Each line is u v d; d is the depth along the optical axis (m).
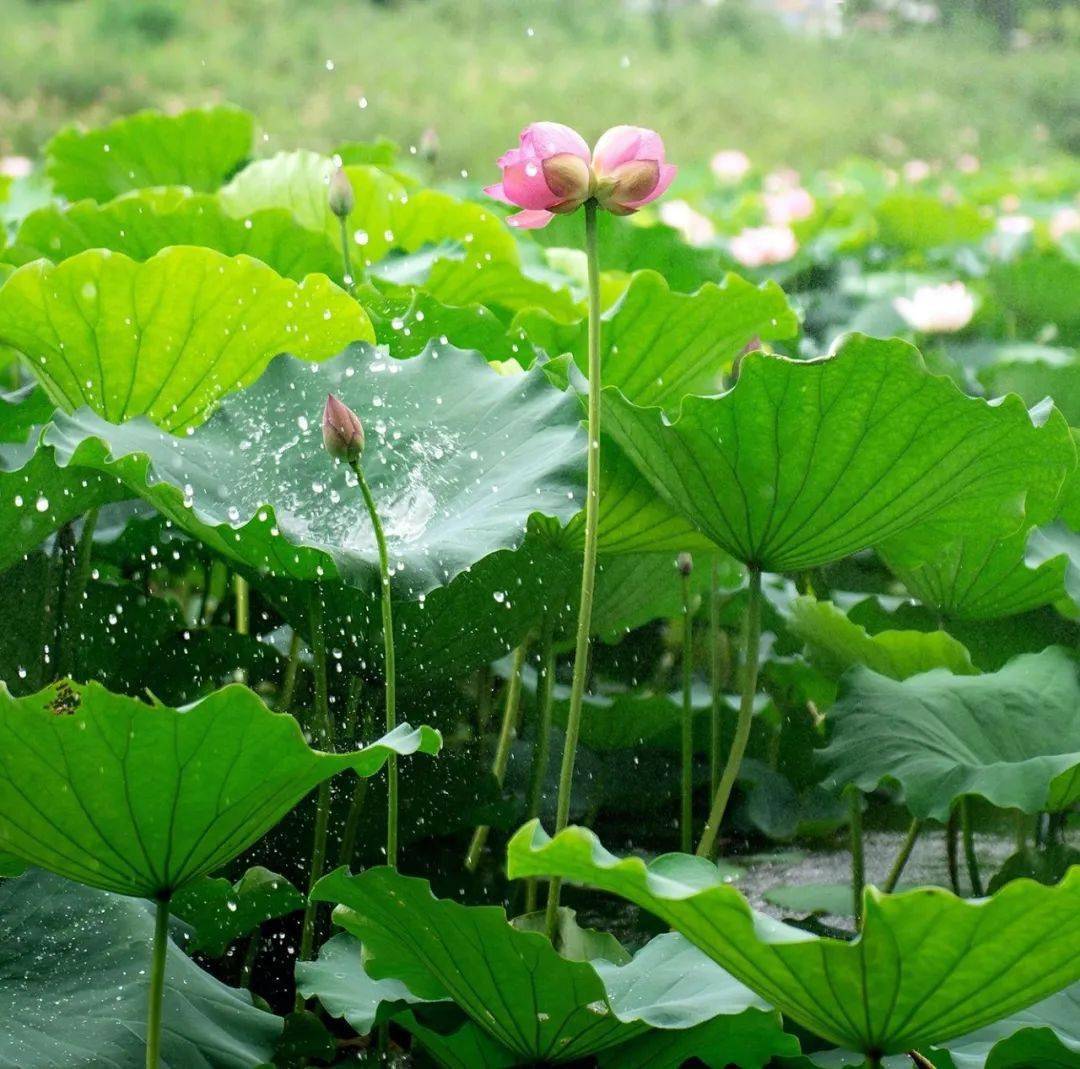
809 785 4.33
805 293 7.91
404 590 3.45
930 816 3.59
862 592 4.51
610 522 3.66
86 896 3.42
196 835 3.14
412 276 4.64
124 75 28.41
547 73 30.27
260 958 3.74
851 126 28.20
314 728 3.68
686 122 28.70
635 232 5.72
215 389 3.86
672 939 3.35
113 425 3.68
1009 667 3.81
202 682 3.94
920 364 3.42
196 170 6.84
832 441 3.48
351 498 3.64
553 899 3.47
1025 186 15.07
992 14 32.94
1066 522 4.02
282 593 3.69
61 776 3.09
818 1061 3.37
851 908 3.94
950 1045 3.32
